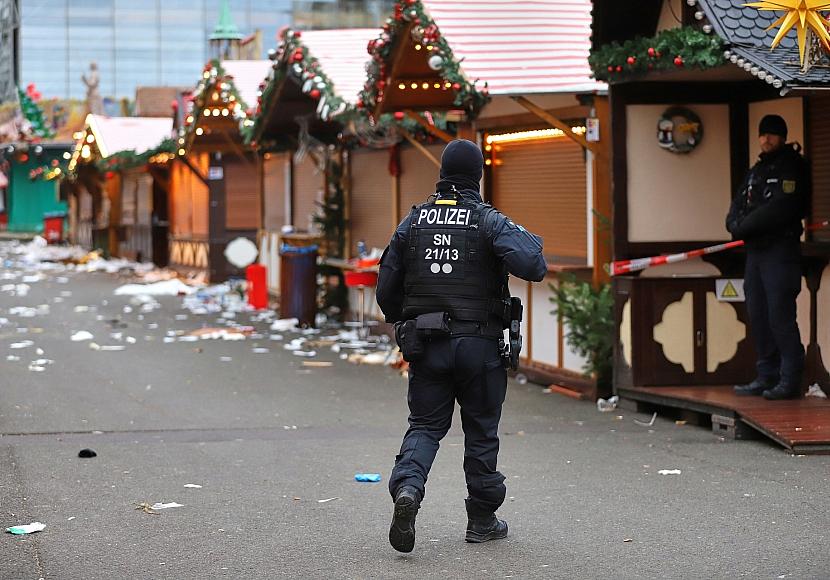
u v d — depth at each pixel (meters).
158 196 52.31
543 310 19.83
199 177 41.97
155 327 28.88
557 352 19.41
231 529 10.65
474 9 18.77
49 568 9.45
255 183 42.31
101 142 55.28
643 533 10.41
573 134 18.22
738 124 17.28
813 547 9.88
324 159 29.72
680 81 17.12
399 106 21.66
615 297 17.28
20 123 80.69
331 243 29.59
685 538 10.22
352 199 28.75
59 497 11.83
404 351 9.89
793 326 15.46
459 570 9.34
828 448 13.73
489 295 9.95
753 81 17.14
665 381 16.95
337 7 91.25
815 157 16.14
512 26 18.58
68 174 64.19
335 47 25.44
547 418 16.58
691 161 17.25
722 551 9.80
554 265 19.09
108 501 11.68
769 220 15.18
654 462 13.45
